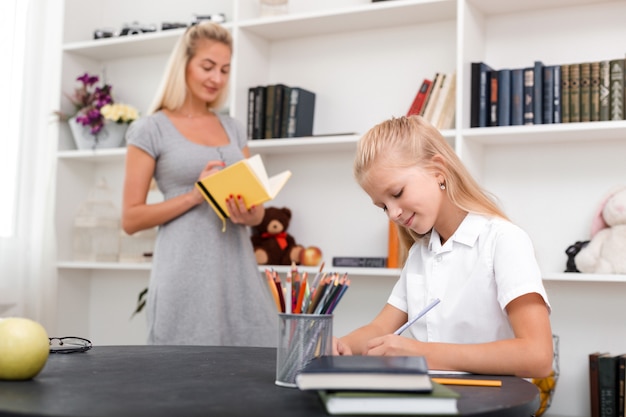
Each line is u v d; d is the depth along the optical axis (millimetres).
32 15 3326
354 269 2779
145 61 3564
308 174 3152
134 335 3498
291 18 2949
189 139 2477
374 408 945
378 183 1479
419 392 969
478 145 2775
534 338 1326
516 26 2812
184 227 2410
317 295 1205
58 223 3432
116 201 3572
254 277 2490
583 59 2711
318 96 3150
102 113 3291
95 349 1621
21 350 1170
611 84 2490
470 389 1158
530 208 2768
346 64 3109
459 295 1507
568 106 2543
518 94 2602
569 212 2709
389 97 3025
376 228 3020
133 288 3508
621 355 2510
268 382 1201
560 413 2684
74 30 3533
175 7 3514
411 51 2996
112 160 3521
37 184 3354
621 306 2621
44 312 3322
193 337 2361
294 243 3051
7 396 1047
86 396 1051
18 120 3244
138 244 3365
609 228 2547
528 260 1400
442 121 2738
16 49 3258
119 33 3430
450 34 2932
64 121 3465
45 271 3336
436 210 1496
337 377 976
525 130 2537
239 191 2320
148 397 1047
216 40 2498
